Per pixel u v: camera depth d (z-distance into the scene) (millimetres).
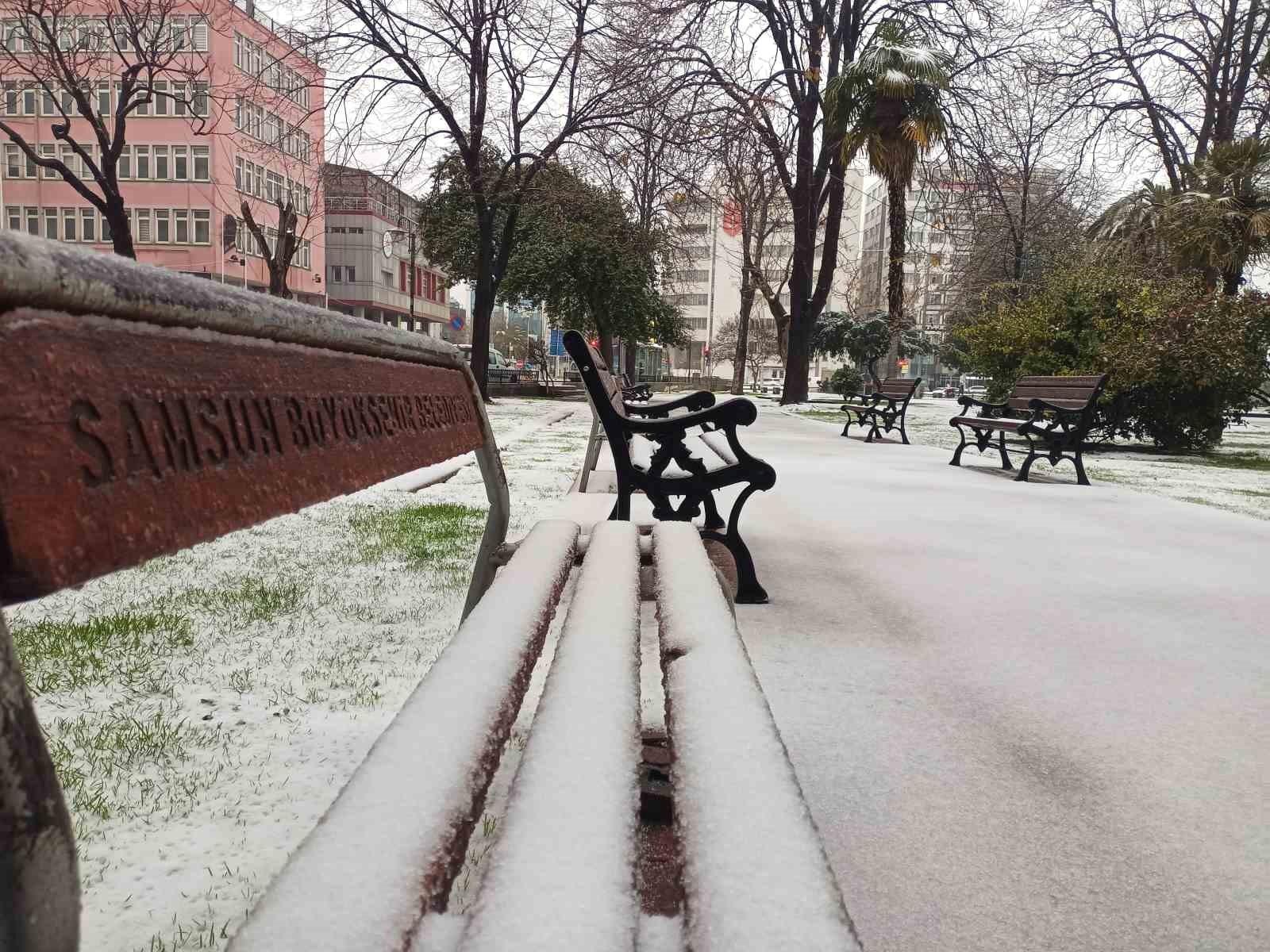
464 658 1461
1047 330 14953
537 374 45750
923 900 1624
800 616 3662
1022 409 9836
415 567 4273
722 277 105375
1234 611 3879
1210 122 25750
